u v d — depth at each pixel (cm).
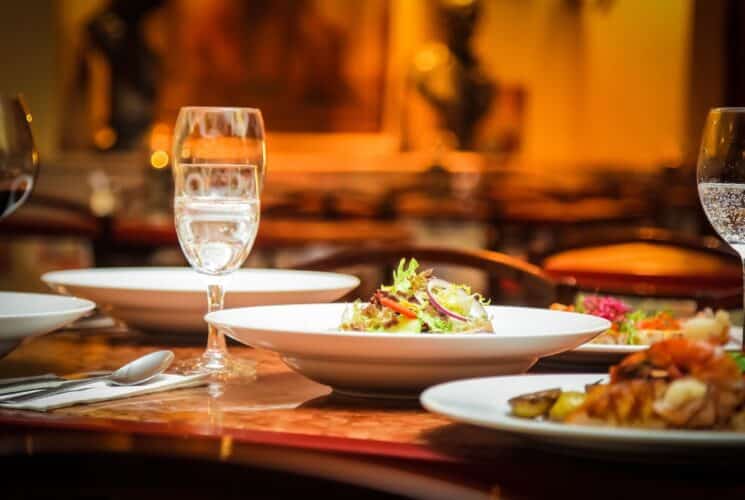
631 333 139
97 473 83
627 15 756
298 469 79
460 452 82
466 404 86
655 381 79
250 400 106
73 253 776
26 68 789
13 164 116
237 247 119
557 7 761
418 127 774
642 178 752
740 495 73
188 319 146
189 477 81
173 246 486
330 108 783
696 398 77
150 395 107
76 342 147
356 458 82
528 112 764
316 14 783
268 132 786
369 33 778
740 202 114
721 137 115
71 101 786
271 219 562
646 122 756
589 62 761
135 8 782
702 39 749
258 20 785
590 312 144
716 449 75
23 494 84
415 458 81
